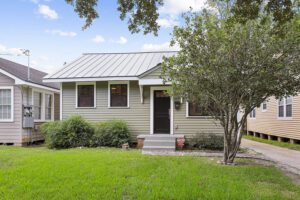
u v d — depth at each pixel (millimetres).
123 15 6598
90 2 6406
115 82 13883
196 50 7730
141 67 14805
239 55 7461
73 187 5711
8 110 14234
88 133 13078
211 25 7574
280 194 5461
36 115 15836
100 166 7543
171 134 13172
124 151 11078
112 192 5418
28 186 5781
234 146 8445
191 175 6734
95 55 18125
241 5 5676
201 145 12391
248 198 5152
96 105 13984
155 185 5859
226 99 8008
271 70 7395
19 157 9039
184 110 13281
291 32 7059
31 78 15477
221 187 5789
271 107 17688
